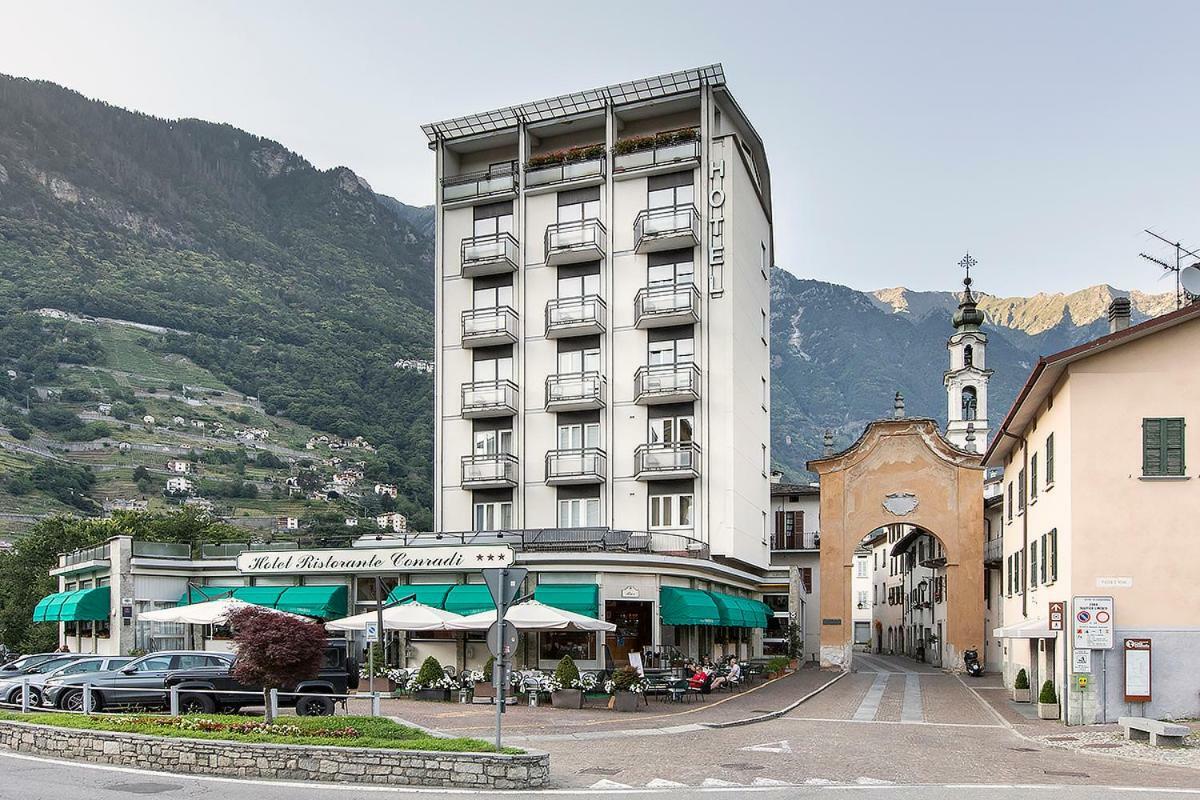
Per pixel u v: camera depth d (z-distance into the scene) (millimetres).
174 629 44875
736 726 28531
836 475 59500
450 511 51969
